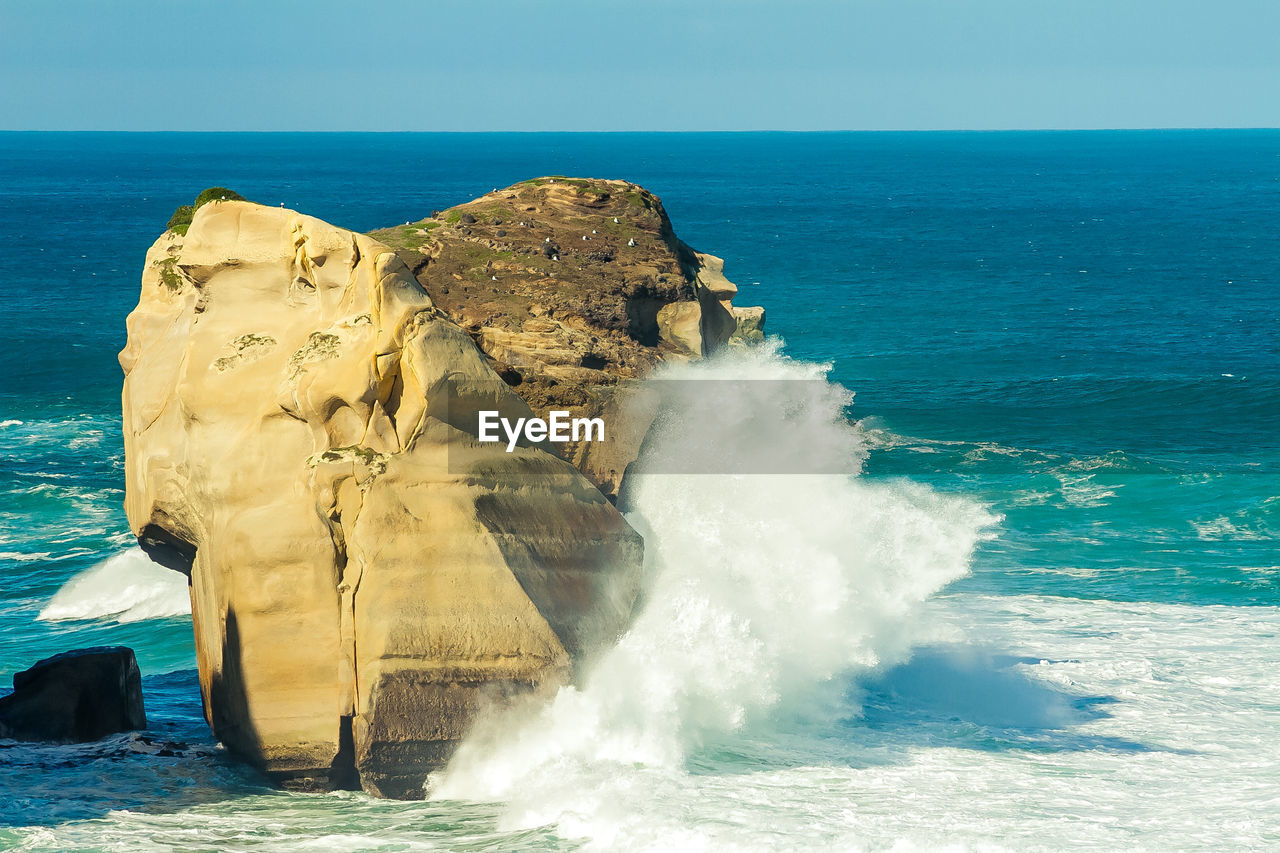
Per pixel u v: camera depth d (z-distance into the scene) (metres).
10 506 34.56
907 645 20.41
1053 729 17.48
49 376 55.19
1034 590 25.91
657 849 13.27
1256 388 51.53
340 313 15.38
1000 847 13.41
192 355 15.69
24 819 14.31
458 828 13.98
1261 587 26.20
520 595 15.23
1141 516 33.09
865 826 13.94
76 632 24.23
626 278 20.62
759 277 92.75
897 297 82.88
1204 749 16.75
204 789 15.23
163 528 16.88
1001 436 44.31
